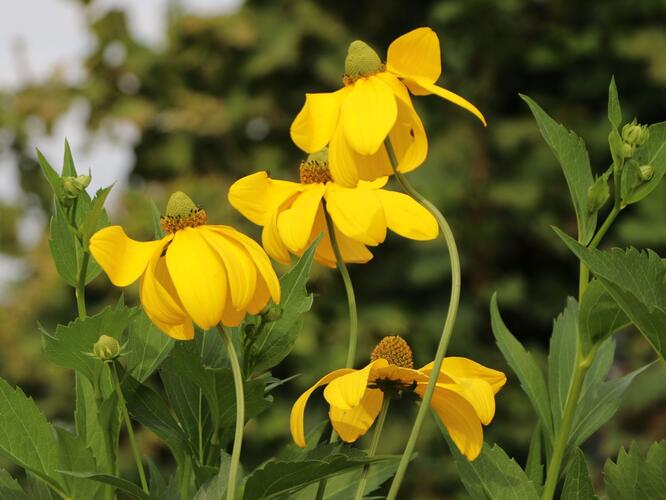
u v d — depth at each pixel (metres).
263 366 1.68
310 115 1.54
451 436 1.56
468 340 10.81
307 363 10.20
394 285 10.84
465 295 10.91
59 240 1.65
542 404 1.82
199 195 11.25
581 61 11.55
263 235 1.67
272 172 11.90
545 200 11.20
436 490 9.88
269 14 12.27
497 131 11.18
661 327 1.46
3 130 12.08
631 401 9.54
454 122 11.51
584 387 1.87
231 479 1.39
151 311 1.46
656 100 11.48
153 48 12.34
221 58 12.26
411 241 10.84
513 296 10.83
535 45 11.48
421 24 12.28
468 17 11.45
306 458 1.59
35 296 10.84
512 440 10.39
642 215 10.41
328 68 11.90
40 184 12.29
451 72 11.71
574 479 1.54
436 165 11.22
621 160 1.69
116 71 12.29
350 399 1.41
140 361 1.74
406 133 1.61
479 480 1.58
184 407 1.72
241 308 1.44
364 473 1.57
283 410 9.91
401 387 1.57
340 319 10.54
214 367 1.72
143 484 1.62
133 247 1.48
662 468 1.55
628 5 11.50
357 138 1.48
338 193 1.66
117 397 1.63
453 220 11.02
